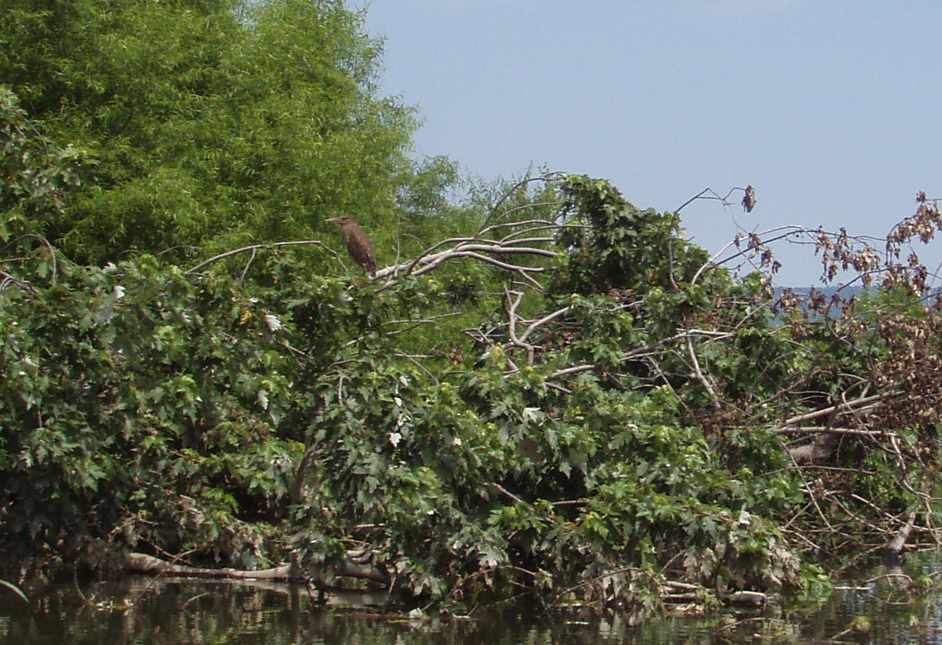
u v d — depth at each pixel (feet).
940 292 47.65
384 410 37.83
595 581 38.34
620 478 39.45
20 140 44.11
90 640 33.96
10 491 39.68
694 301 47.26
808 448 51.65
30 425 38.27
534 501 40.63
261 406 39.75
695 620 37.88
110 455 41.34
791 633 35.91
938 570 47.34
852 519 50.85
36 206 44.65
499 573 39.29
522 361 48.88
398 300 43.68
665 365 49.55
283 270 44.65
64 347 37.88
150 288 36.86
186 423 41.14
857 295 50.70
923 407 45.83
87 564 44.09
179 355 38.93
